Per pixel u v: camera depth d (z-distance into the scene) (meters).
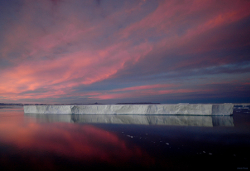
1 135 9.06
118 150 6.56
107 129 10.48
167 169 4.87
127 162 5.42
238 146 6.79
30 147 7.03
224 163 5.20
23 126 11.67
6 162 5.50
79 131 9.98
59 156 6.00
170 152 6.25
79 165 5.23
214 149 6.49
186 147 6.80
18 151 6.54
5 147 7.04
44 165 5.25
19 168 5.05
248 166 4.95
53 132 9.75
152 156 5.89
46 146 7.15
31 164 5.34
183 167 4.97
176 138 8.20
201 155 5.89
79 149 6.74
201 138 8.08
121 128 10.75
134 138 8.30
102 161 5.53
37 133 9.52
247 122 12.09
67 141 7.88
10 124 12.55
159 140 7.89
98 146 7.11
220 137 8.18
